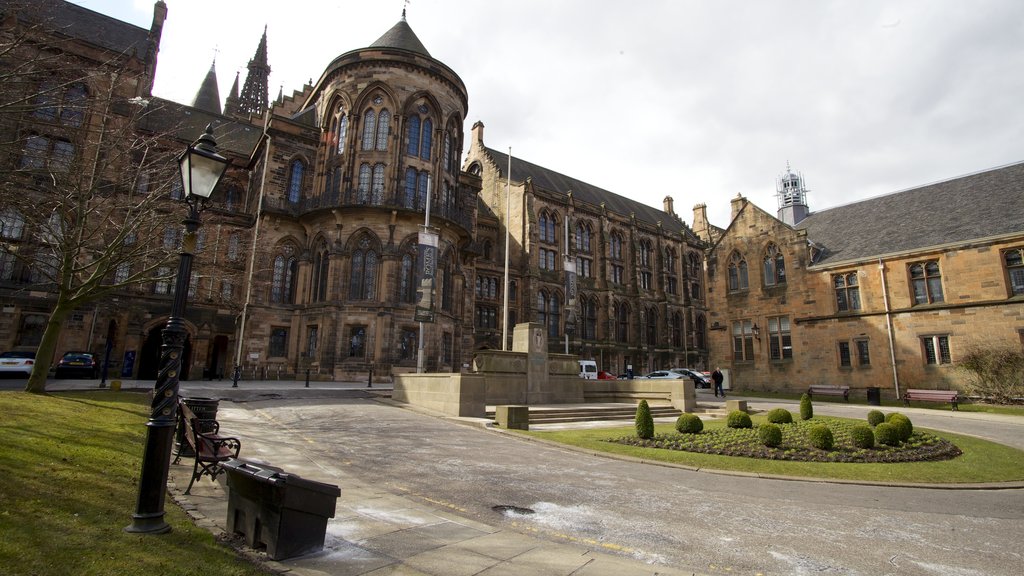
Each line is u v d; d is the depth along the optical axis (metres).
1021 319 28.16
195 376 35.69
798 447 14.52
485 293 58.62
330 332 37.28
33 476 7.38
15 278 34.69
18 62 19.22
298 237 42.44
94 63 35.91
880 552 6.91
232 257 42.50
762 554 6.73
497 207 65.19
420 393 22.39
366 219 38.91
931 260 32.00
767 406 28.50
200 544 5.74
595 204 74.00
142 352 40.19
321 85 44.47
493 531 7.19
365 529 6.94
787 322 38.34
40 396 16.22
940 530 7.93
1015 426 20.31
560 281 64.00
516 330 26.92
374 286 38.31
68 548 5.14
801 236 38.09
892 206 38.22
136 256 20.47
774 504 9.24
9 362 30.59
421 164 41.41
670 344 74.25
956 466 12.60
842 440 15.45
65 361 32.00
